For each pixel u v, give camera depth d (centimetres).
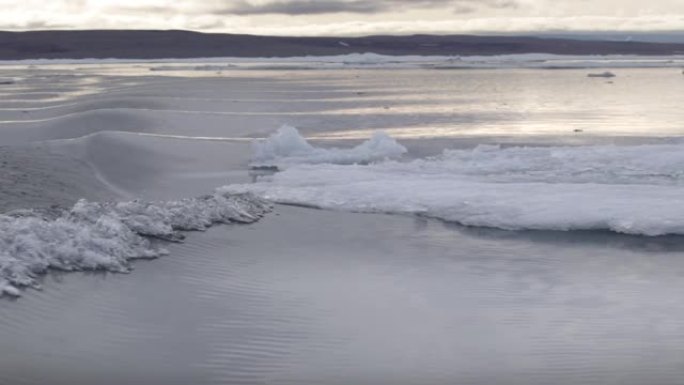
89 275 1027
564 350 804
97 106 3422
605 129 2769
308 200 1494
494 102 4069
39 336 827
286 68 9169
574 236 1268
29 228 1081
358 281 1037
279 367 758
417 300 962
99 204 1279
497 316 907
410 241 1238
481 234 1283
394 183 1616
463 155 2002
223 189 1590
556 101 4169
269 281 1030
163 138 2169
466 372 746
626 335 845
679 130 2728
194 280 1025
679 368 756
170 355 784
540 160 1889
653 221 1290
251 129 2689
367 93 4741
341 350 801
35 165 1744
